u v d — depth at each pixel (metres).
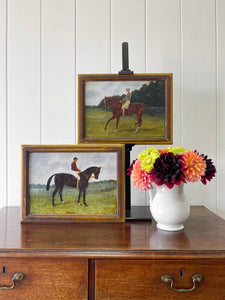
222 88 1.16
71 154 0.92
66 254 0.65
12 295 0.66
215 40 1.16
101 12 1.16
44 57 1.16
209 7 1.16
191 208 1.10
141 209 1.05
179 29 1.16
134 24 1.16
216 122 1.16
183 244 0.68
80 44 1.16
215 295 0.65
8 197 1.17
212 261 0.64
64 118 1.17
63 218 0.90
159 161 0.73
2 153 1.16
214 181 1.16
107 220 0.90
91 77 0.96
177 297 0.65
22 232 0.79
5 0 1.16
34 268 0.65
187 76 1.16
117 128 0.97
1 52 1.16
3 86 1.16
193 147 1.17
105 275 0.65
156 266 0.65
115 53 1.16
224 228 0.82
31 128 1.17
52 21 1.16
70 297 0.65
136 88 0.96
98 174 0.92
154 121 0.96
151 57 1.16
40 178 0.92
